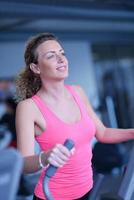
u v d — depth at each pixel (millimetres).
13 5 4375
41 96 1749
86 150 1718
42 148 1696
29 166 1340
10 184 933
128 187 1466
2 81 7512
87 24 7227
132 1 5703
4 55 7750
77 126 1695
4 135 4844
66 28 7371
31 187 3742
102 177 1882
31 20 6168
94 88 9125
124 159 4211
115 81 9547
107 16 5512
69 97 1813
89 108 1949
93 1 5492
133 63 9867
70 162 1653
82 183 1705
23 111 1657
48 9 4676
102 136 1915
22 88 1909
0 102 7141
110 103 5082
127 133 1853
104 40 8508
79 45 8961
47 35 1822
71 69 8781
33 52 1793
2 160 905
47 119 1674
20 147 1598
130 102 9695
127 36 8898
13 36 6941
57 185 1660
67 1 4875
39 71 1788
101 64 9383
